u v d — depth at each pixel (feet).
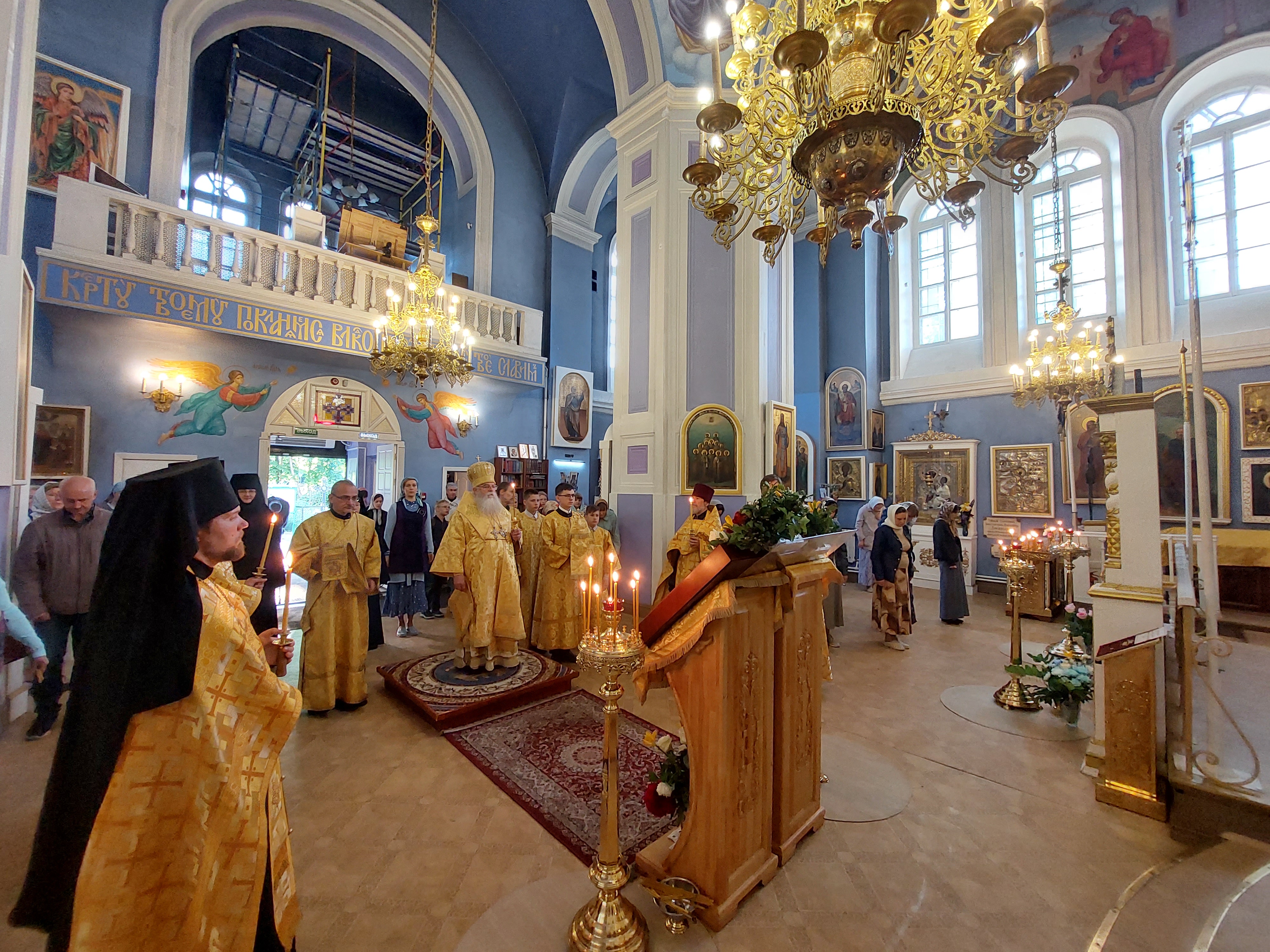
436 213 40.27
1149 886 6.03
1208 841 7.85
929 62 8.93
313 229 23.98
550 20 30.89
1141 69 25.72
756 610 6.91
